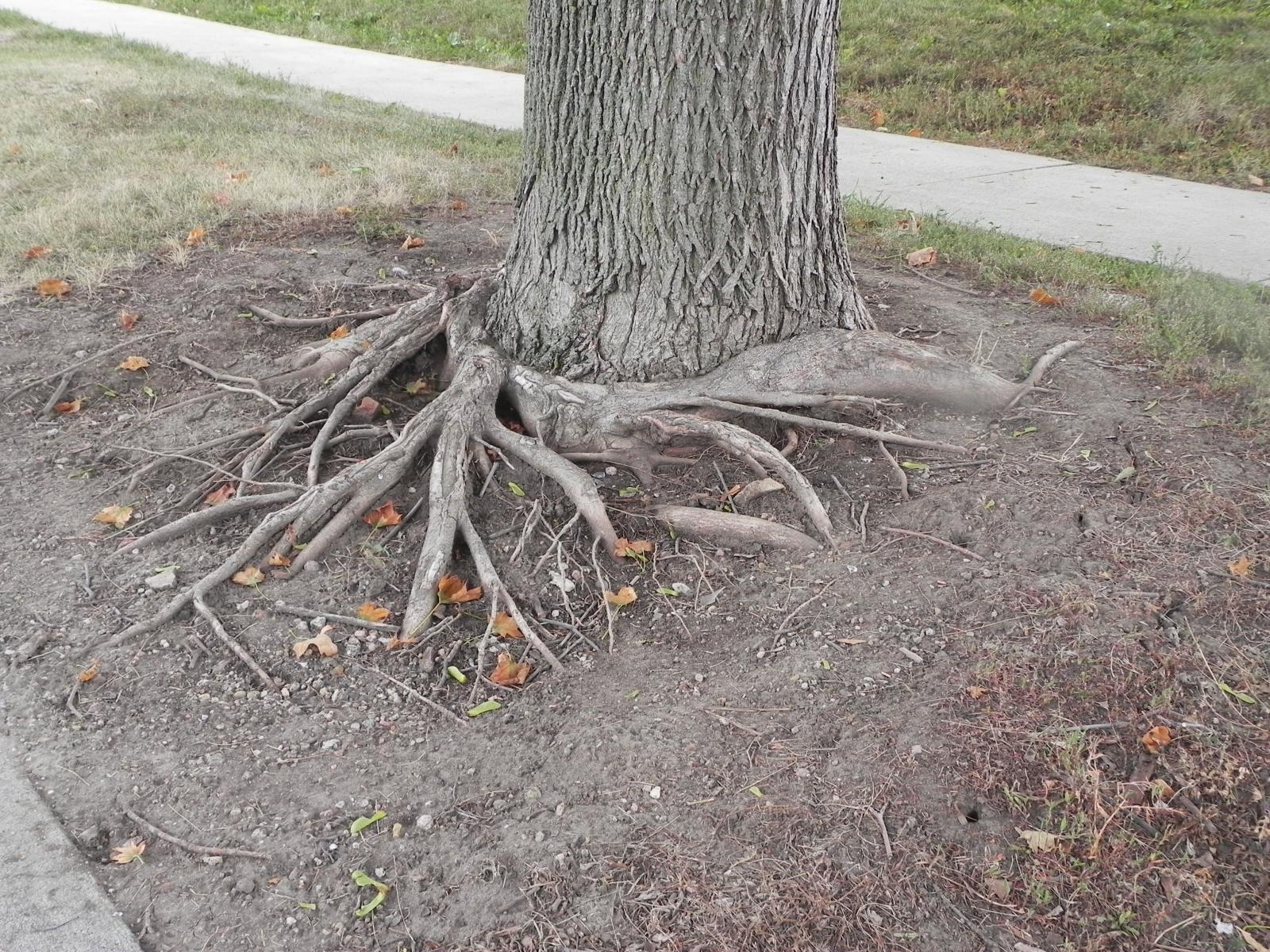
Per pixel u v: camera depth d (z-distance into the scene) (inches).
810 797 106.0
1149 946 92.1
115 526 151.8
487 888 98.7
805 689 119.6
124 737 116.8
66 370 190.4
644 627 133.3
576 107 157.3
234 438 168.1
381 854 102.7
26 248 242.1
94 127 348.5
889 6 477.7
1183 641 119.3
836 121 169.8
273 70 480.7
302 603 136.9
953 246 249.9
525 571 140.8
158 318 210.8
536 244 169.2
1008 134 370.6
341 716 120.3
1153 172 331.9
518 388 165.5
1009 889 96.7
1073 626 122.6
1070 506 143.3
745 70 150.8
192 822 106.5
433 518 143.5
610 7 149.5
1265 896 95.0
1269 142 339.3
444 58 529.7
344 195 285.4
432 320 185.8
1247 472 149.2
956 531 141.9
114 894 99.0
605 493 154.9
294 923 96.3
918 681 119.0
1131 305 208.1
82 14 655.1
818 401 161.5
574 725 116.9
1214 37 417.1
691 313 163.2
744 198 158.1
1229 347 191.3
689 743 113.3
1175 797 103.3
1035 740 109.7
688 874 98.8
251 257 241.0
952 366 169.2
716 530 145.9
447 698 123.3
